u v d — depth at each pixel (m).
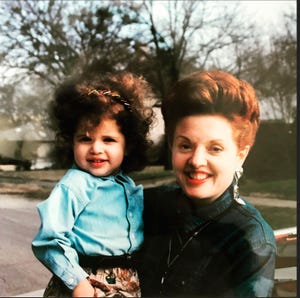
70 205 1.00
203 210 1.03
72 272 0.94
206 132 0.98
